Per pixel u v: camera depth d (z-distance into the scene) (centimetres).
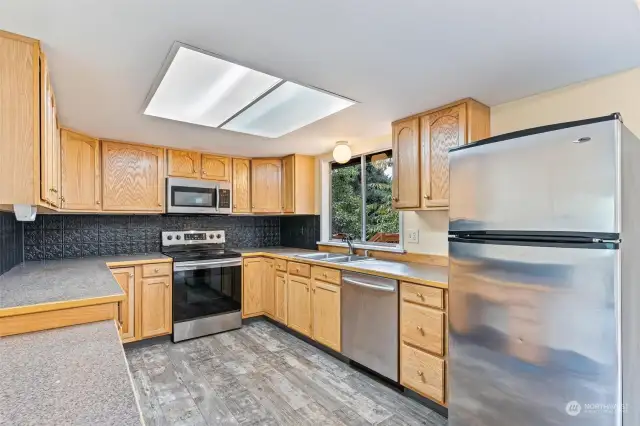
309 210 407
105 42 144
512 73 180
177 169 356
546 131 133
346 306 272
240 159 404
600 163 120
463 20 131
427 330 207
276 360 283
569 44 149
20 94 137
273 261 373
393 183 264
